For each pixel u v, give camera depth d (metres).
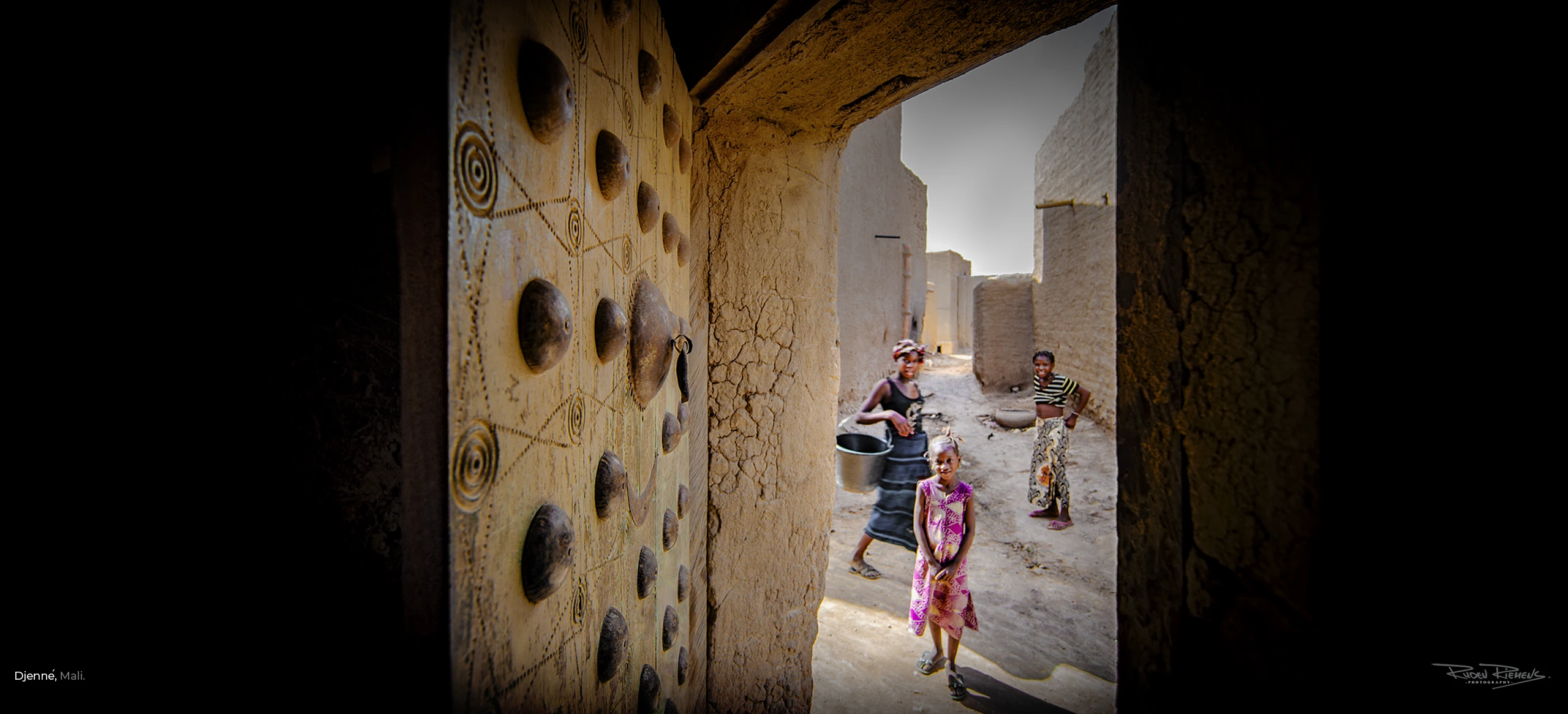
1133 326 0.92
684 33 1.53
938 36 1.32
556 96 0.64
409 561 0.49
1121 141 0.94
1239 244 0.75
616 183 0.86
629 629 0.99
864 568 3.99
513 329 0.59
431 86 0.48
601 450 0.85
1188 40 0.81
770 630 2.00
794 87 1.58
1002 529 4.81
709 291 1.76
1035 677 2.86
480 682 0.53
